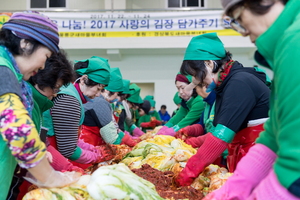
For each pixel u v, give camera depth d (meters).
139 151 2.39
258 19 0.89
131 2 8.98
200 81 1.73
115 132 2.78
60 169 1.70
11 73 1.09
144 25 7.45
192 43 1.73
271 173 0.87
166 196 1.45
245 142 1.76
